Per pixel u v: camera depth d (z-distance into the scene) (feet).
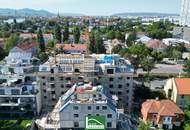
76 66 320.29
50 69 317.22
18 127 271.28
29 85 305.73
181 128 286.87
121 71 321.32
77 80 317.83
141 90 361.10
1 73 331.98
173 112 287.89
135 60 496.64
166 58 637.71
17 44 597.11
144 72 489.26
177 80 336.90
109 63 334.65
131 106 330.13
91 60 324.39
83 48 606.55
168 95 355.36
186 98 323.98
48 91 323.57
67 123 270.46
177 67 549.54
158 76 469.57
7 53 561.43
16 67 339.57
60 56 351.46
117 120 277.23
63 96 292.40
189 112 307.58
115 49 609.01
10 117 306.14
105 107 264.72
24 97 299.99
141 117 313.32
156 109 292.61
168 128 287.28
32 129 274.77
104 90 291.99
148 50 572.10
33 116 305.73
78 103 263.90
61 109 266.98
